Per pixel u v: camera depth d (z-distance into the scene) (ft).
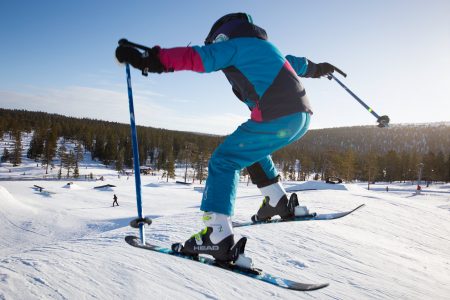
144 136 351.87
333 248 15.08
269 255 12.58
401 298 10.53
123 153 294.87
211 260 6.72
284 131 6.48
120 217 73.56
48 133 283.18
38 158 283.38
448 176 234.58
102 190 134.92
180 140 352.90
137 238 7.91
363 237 19.60
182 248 6.91
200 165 231.71
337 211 28.76
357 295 9.95
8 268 7.23
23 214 74.18
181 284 7.74
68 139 361.30
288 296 8.45
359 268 12.92
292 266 11.67
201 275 8.47
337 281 10.90
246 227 17.06
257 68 6.38
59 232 61.31
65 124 377.71
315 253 13.67
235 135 6.67
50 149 244.22
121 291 6.85
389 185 210.18
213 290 7.76
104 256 8.98
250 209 27.91
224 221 6.45
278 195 8.19
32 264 7.62
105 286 6.96
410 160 250.16
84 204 96.43
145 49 6.13
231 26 6.72
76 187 144.05
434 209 42.68
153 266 8.55
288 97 6.48
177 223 18.95
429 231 27.89
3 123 358.02
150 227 17.92
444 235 27.76
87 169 262.06
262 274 6.45
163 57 5.89
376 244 18.33
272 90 6.39
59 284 6.70
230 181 6.50
